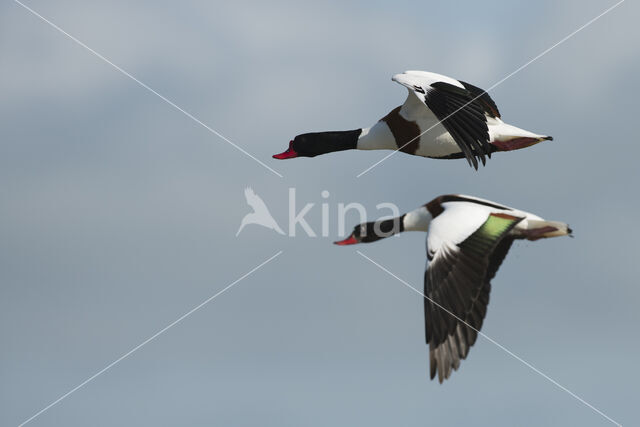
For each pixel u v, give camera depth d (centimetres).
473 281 941
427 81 1180
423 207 1119
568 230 1007
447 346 921
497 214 986
